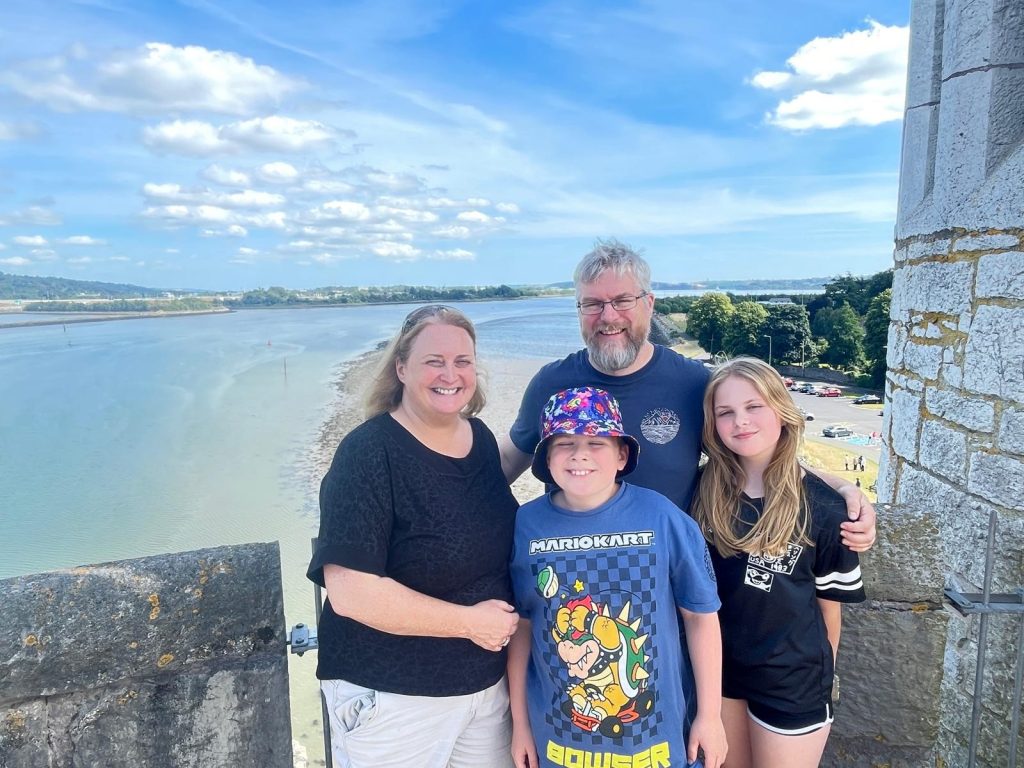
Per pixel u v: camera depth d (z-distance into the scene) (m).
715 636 1.81
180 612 1.80
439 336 1.87
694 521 1.89
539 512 1.91
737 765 2.06
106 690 1.75
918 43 3.59
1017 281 2.79
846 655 2.18
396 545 1.79
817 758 1.93
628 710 1.73
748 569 1.94
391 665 1.77
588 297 2.32
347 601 1.66
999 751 2.95
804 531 1.88
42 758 1.70
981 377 3.00
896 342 3.83
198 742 1.84
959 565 3.15
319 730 9.43
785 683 1.90
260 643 1.88
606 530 1.82
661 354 2.41
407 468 1.80
